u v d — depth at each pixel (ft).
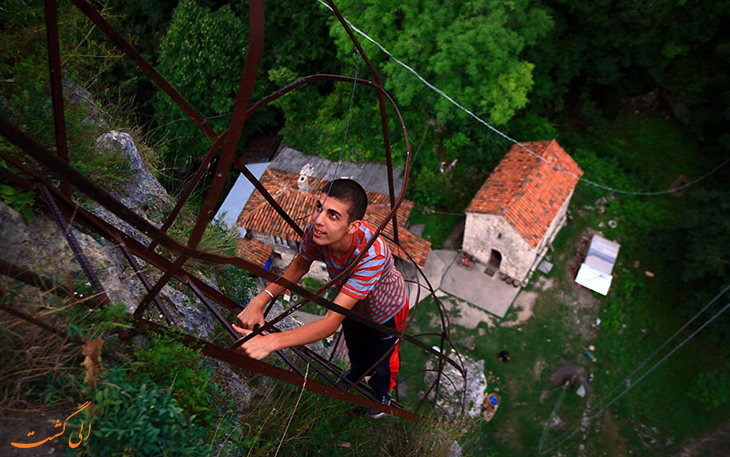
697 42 80.23
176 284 15.10
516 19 63.98
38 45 12.83
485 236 66.95
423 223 73.51
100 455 7.95
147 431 8.23
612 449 61.00
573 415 62.39
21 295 8.68
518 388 63.46
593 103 88.12
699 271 64.39
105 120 17.60
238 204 67.00
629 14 69.82
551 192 67.05
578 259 73.51
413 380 60.75
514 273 67.92
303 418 15.20
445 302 67.87
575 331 67.56
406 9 59.26
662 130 87.04
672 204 79.87
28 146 5.31
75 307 9.12
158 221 17.22
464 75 64.80
